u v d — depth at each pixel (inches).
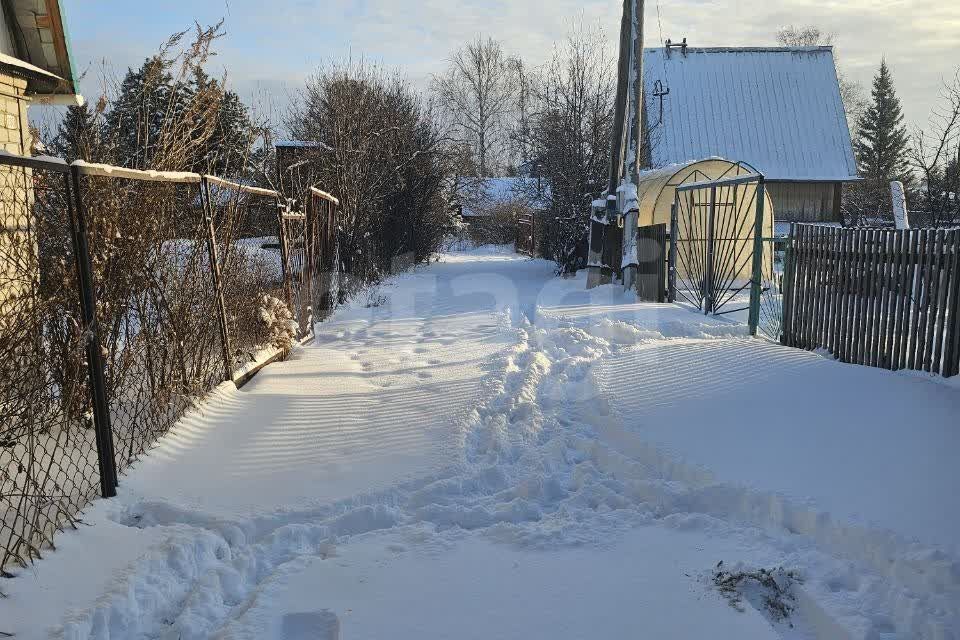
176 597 129.0
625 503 167.2
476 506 165.8
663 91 1274.6
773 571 132.1
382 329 419.2
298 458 191.5
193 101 277.3
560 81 813.9
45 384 173.6
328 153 617.3
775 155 1246.3
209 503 162.4
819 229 327.9
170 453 191.8
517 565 139.3
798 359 287.3
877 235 289.9
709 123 1268.5
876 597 122.6
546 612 123.0
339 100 673.0
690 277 531.5
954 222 595.2
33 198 209.0
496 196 1717.5
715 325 403.5
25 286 191.3
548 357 328.5
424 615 122.3
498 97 2087.8
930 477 162.6
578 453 204.8
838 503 150.6
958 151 630.5
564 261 770.8
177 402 225.1
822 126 1270.9
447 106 2058.3
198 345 253.9
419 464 187.6
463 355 330.0
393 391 261.0
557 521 158.2
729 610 122.6
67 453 184.9
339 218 606.2
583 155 778.8
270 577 134.5
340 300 524.1
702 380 261.4
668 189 671.8
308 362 312.5
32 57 261.9
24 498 147.6
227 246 279.3
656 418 219.3
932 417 207.9
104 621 116.9
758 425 207.5
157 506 157.9
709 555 141.6
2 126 235.6
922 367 268.4
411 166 841.5
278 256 387.5
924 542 131.0
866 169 1932.8
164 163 242.1
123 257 210.8
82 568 131.1
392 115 788.0
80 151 244.4
